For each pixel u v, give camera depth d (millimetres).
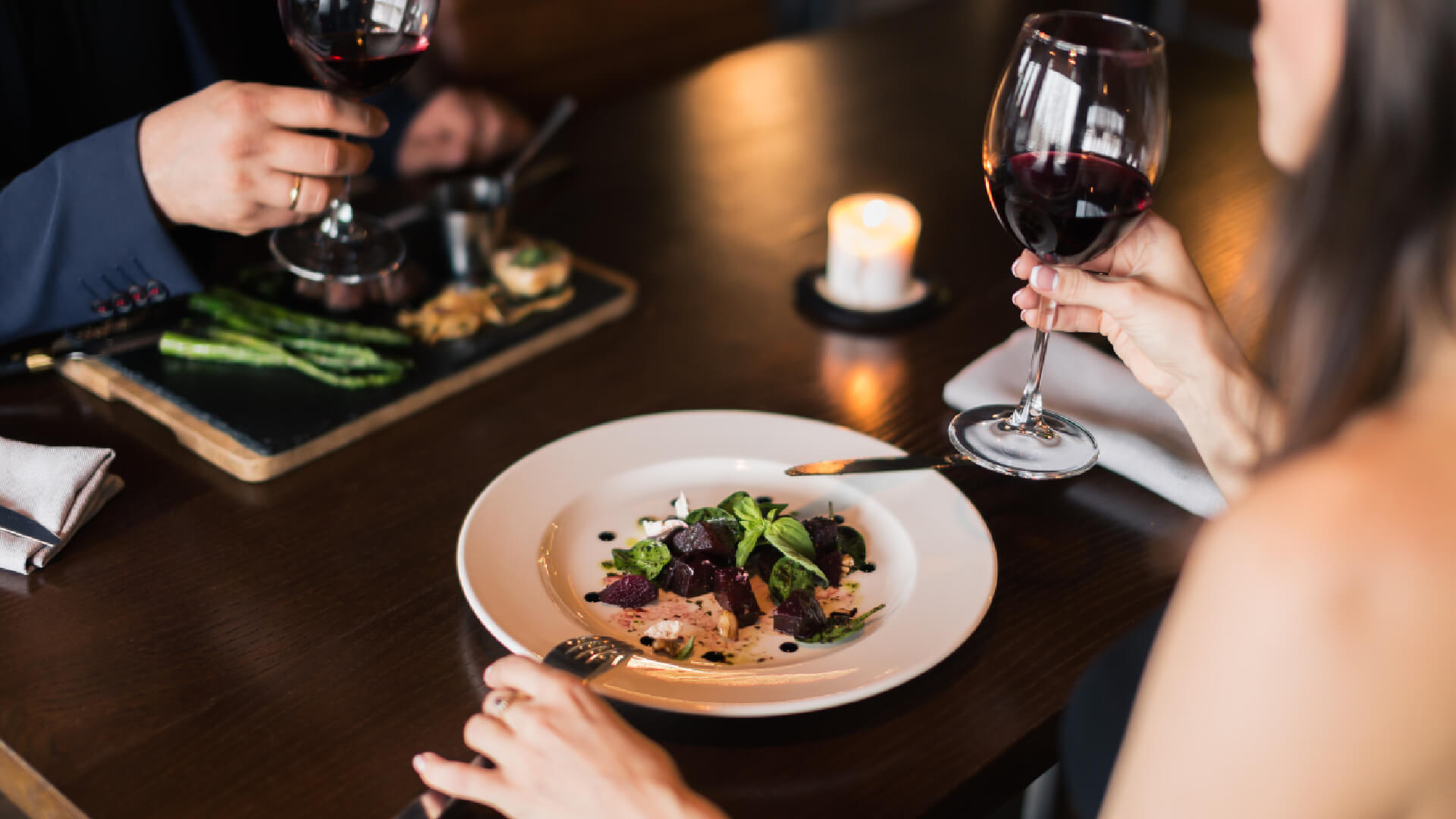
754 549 1033
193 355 1184
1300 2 771
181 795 894
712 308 1297
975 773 917
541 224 1402
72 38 1444
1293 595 672
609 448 1106
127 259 1200
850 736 932
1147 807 741
